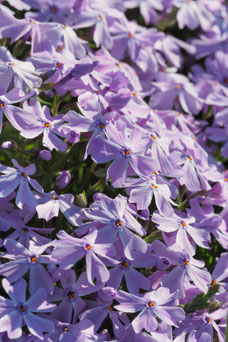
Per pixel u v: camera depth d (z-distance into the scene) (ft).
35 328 0.92
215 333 1.01
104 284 0.96
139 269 1.03
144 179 1.01
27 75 1.02
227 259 1.04
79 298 0.97
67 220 1.04
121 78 1.10
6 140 1.03
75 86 1.05
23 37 1.13
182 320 0.99
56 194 1.00
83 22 1.21
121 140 1.00
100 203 0.98
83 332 0.94
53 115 1.10
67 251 0.95
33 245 0.96
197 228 1.01
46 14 1.20
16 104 1.04
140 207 0.99
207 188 1.07
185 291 1.01
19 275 0.95
